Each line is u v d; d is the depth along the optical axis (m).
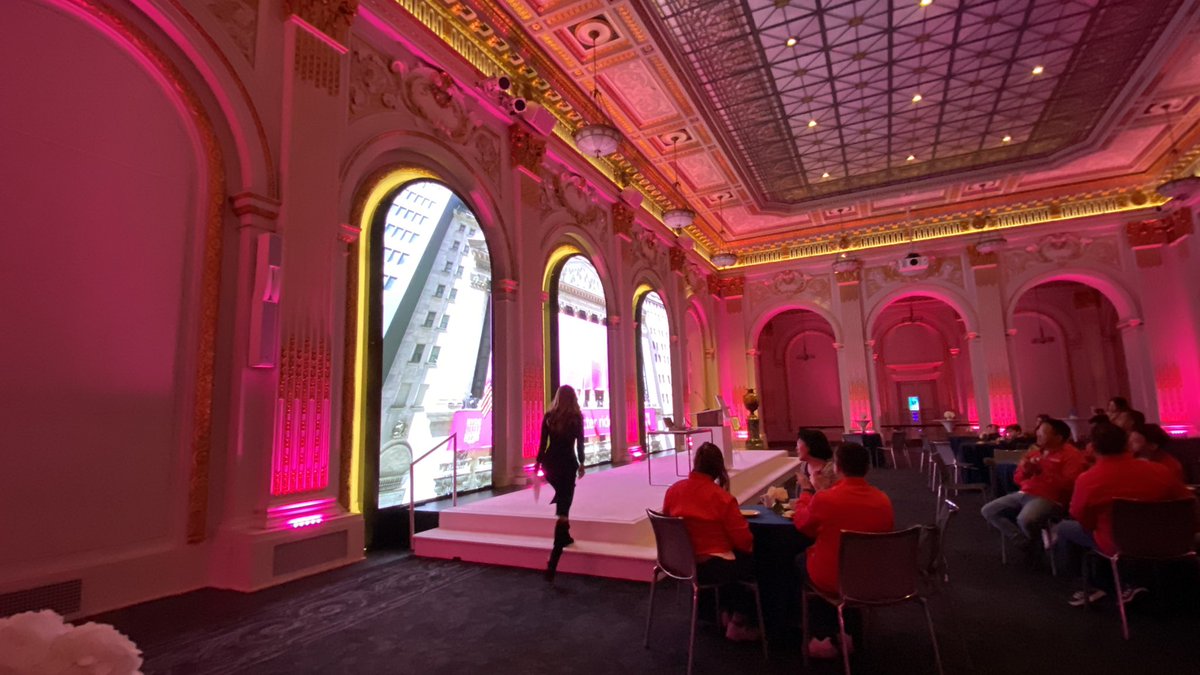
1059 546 4.69
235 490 4.71
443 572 5.03
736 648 3.40
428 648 3.43
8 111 3.77
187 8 4.71
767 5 7.82
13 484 3.66
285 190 5.26
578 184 10.77
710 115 10.38
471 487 9.03
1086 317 18.73
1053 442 5.12
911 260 14.65
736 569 3.37
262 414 4.96
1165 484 3.67
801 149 12.12
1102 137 11.55
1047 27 8.38
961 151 12.48
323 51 5.76
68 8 4.08
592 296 12.10
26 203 3.82
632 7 7.66
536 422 8.71
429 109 7.18
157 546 4.36
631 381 12.12
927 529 3.26
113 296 4.24
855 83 9.70
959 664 3.15
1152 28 8.45
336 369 5.74
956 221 15.94
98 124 4.23
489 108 8.32
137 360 4.35
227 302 4.91
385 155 6.69
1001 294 15.27
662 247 14.83
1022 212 15.27
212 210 4.84
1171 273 13.70
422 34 7.12
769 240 17.83
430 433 9.26
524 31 8.21
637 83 9.66
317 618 3.92
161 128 4.62
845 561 2.89
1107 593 4.11
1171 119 11.21
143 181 4.47
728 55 8.85
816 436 4.05
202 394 4.65
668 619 3.86
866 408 16.22
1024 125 11.35
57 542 3.83
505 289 8.38
